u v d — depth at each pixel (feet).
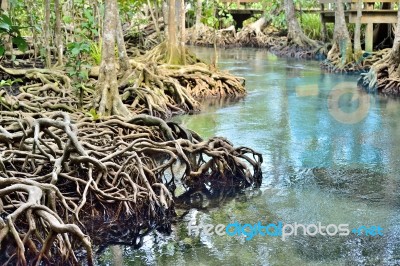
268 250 14.73
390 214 16.98
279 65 56.85
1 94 25.35
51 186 14.15
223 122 29.58
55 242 13.57
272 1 82.38
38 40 45.29
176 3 41.52
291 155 23.18
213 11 64.23
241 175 19.98
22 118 20.76
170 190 19.16
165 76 34.45
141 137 20.83
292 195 18.72
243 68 54.03
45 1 38.47
